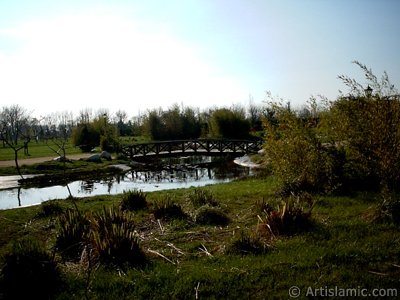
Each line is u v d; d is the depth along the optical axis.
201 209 7.53
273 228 6.19
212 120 44.09
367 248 5.11
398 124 7.64
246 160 27.48
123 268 4.94
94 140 38.22
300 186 9.46
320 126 9.86
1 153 34.12
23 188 18.14
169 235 6.55
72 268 5.08
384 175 7.71
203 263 5.08
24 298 4.27
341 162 9.46
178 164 28.55
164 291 4.27
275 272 4.58
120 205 9.25
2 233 7.70
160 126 48.25
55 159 25.52
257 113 52.56
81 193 16.44
